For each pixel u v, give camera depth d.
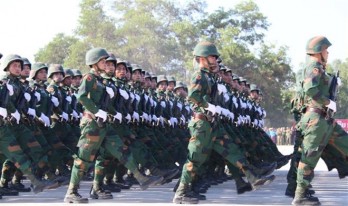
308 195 12.00
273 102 61.25
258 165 17.53
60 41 65.62
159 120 18.39
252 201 13.17
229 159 12.41
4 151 13.02
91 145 12.70
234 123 16.45
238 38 60.69
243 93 18.91
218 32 59.59
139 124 16.83
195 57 12.67
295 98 13.38
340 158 12.41
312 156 11.73
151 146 17.02
